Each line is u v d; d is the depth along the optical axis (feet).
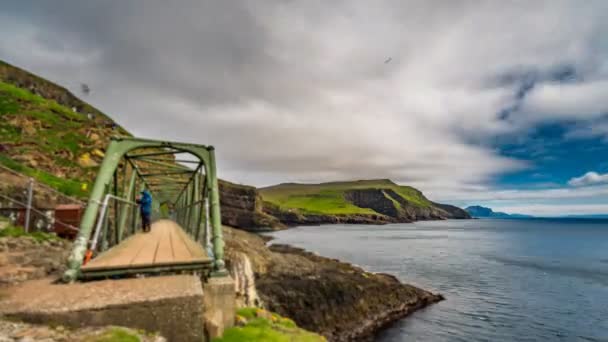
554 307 93.35
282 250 189.47
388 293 93.20
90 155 109.50
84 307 13.56
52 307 13.50
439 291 108.99
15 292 15.64
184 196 74.84
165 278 17.93
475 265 162.61
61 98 216.13
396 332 75.20
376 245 261.03
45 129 107.76
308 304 79.66
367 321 79.97
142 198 49.52
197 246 32.45
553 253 217.97
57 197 55.77
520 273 141.90
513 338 72.64
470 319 83.51
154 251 28.58
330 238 329.31
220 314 18.58
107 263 20.75
